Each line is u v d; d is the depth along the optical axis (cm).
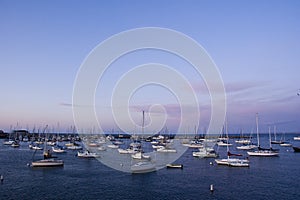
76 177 6212
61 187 5312
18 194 4838
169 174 6681
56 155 10462
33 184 5550
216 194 4900
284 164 8606
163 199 4566
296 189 5300
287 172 7138
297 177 6475
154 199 4562
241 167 7881
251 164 8575
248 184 5700
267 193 5003
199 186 5484
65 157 9762
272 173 6962
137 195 4794
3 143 16712
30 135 19350
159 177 6291
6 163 8262
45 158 8775
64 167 7556
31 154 10775
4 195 4772
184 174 6719
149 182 5766
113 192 4972
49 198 4603
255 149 13488
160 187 5353
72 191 5025
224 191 5109
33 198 4600
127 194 4847
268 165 8369
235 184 5688
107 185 5469
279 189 5294
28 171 6962
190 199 4578
